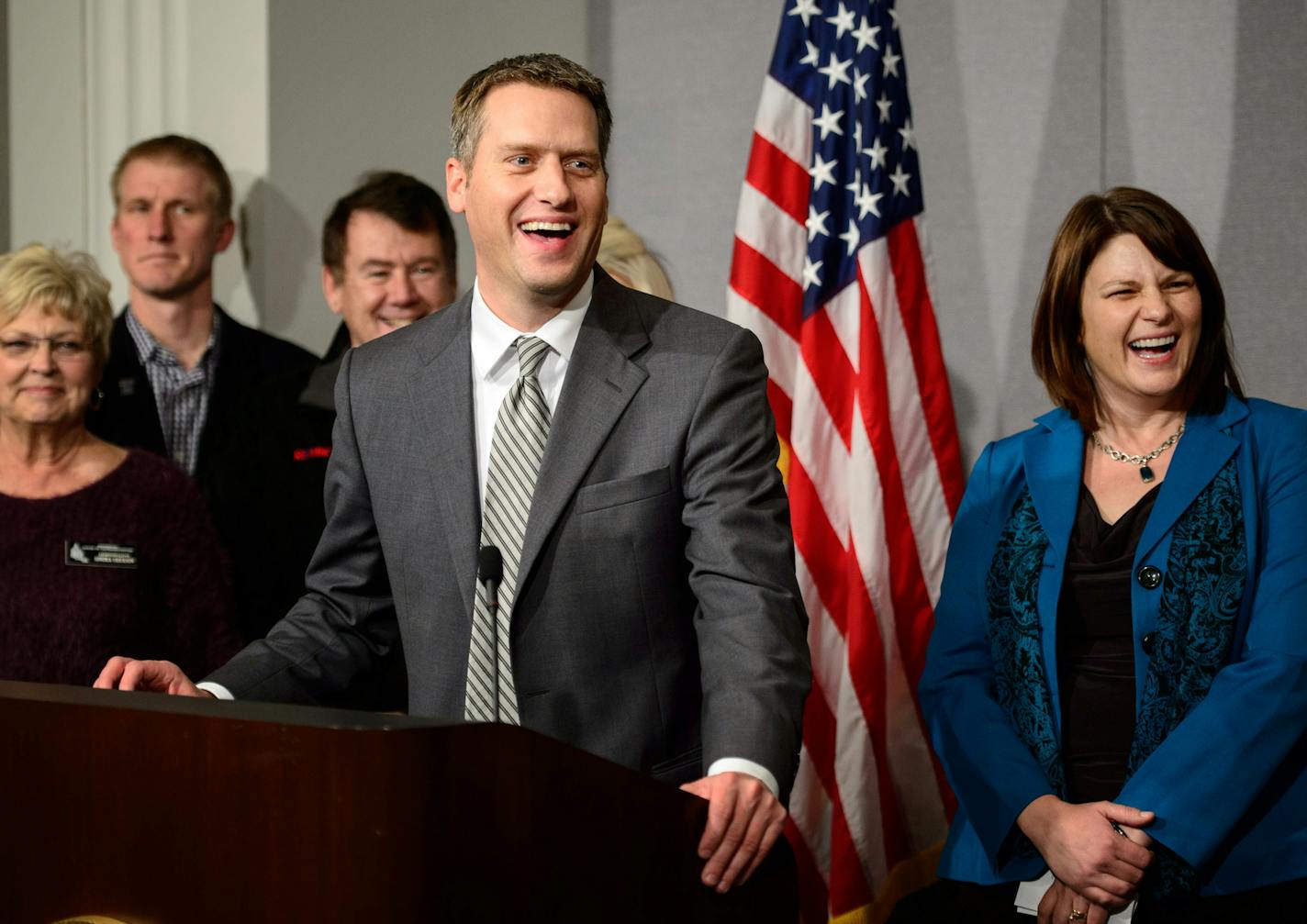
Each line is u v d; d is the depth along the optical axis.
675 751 1.61
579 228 1.61
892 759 2.80
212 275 3.52
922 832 2.81
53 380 2.54
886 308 2.88
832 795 2.80
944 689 2.26
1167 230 2.22
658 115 3.62
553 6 3.70
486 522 1.63
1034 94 3.23
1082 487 2.24
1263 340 3.04
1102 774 2.08
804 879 2.78
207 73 3.88
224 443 2.98
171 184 3.33
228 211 3.47
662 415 1.61
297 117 3.81
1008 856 2.11
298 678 1.70
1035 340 2.35
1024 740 2.13
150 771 1.09
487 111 1.62
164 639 2.59
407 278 3.01
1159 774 1.97
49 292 2.55
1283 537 2.07
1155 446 2.23
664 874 1.23
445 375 1.71
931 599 2.85
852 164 2.95
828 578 2.84
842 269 2.93
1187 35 3.11
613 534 1.58
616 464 1.60
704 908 1.28
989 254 3.27
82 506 2.54
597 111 1.65
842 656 2.82
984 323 3.27
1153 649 2.06
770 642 1.44
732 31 3.54
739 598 1.49
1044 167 3.23
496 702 1.58
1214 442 2.15
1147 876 1.98
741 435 1.60
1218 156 3.08
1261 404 2.21
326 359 3.09
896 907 2.28
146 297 3.35
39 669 2.44
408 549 1.67
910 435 2.87
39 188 3.96
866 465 2.81
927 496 2.87
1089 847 1.95
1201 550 2.08
